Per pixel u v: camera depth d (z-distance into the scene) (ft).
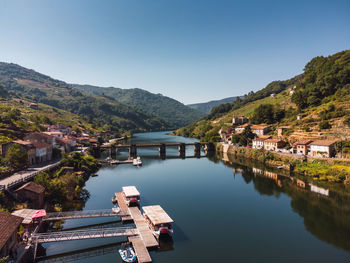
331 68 570.46
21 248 139.23
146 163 488.44
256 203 254.06
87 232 169.89
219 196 277.23
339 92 503.20
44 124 650.02
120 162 484.74
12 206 185.57
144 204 250.78
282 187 307.17
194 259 152.76
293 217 218.59
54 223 201.26
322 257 157.17
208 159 533.14
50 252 159.33
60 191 234.38
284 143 468.75
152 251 162.09
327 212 228.22
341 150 362.74
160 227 178.91
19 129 457.27
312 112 508.94
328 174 327.88
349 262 151.74
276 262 150.82
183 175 379.35
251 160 497.46
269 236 184.55
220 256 156.87
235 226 201.26
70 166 346.95
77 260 150.00
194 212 230.89
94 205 241.96
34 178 232.53
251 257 156.25
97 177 363.76
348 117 399.03
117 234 169.48
